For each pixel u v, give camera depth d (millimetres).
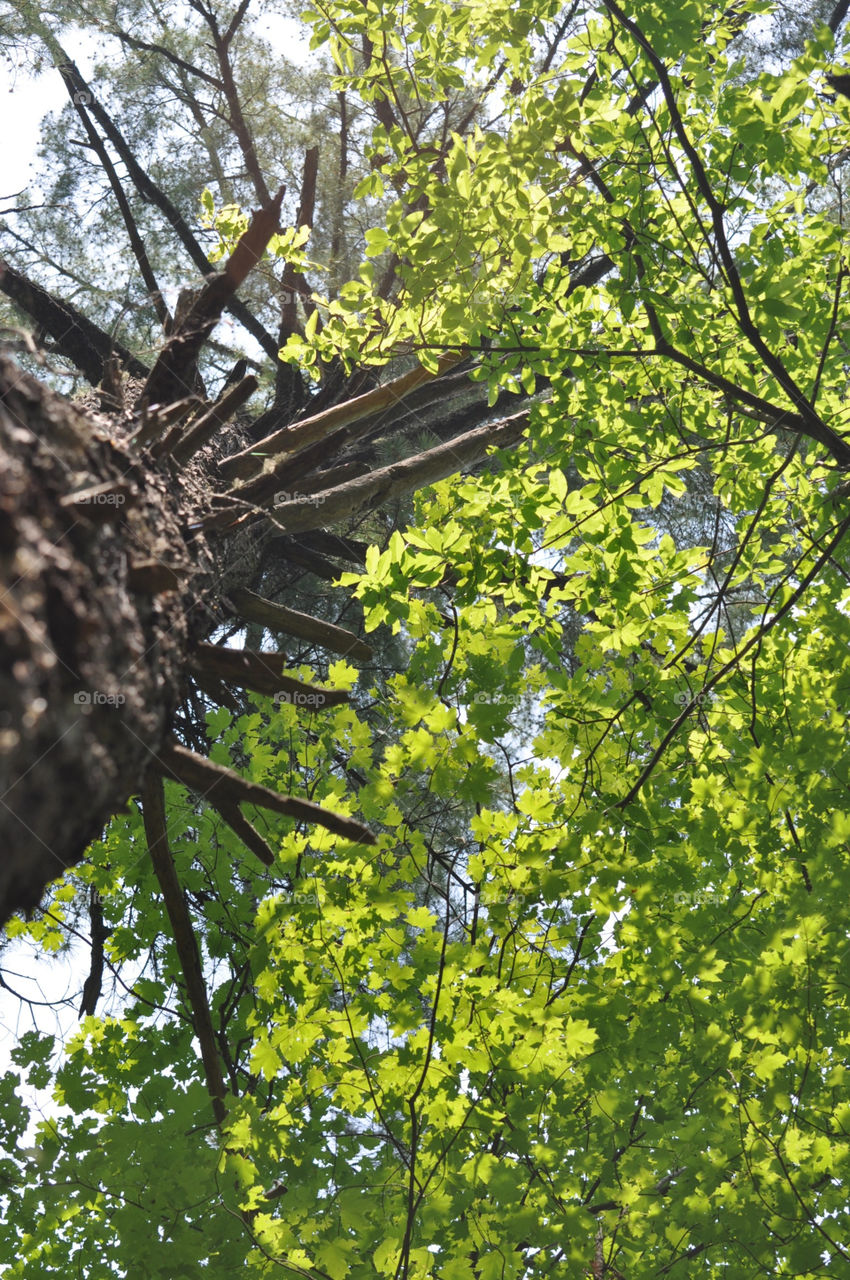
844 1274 3385
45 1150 3307
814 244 3854
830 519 4105
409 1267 3256
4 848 1312
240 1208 3191
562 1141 3686
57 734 1360
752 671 3812
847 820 3459
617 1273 3625
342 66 3922
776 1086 3500
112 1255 3113
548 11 3576
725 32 3768
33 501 1488
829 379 4199
